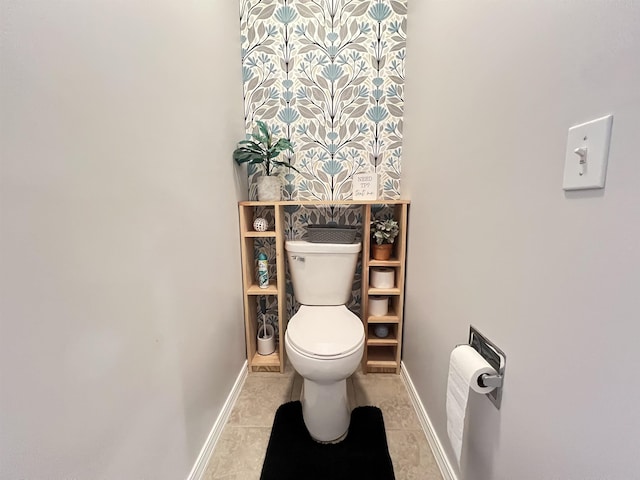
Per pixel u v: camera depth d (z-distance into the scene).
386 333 1.67
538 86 0.57
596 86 0.44
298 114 1.65
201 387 1.07
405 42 1.58
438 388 1.11
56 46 0.49
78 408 0.54
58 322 0.50
